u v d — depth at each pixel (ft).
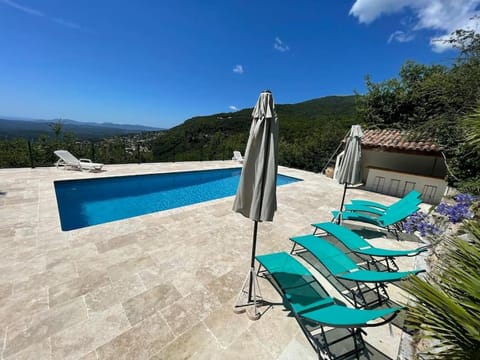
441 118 24.82
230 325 7.91
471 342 3.21
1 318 7.54
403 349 6.78
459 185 20.98
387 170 30.42
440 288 4.61
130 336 7.23
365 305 9.29
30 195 19.85
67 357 6.44
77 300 8.55
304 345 7.30
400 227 18.37
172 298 9.00
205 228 15.90
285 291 8.41
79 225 19.56
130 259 11.51
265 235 15.48
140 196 29.37
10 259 10.87
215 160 52.95
